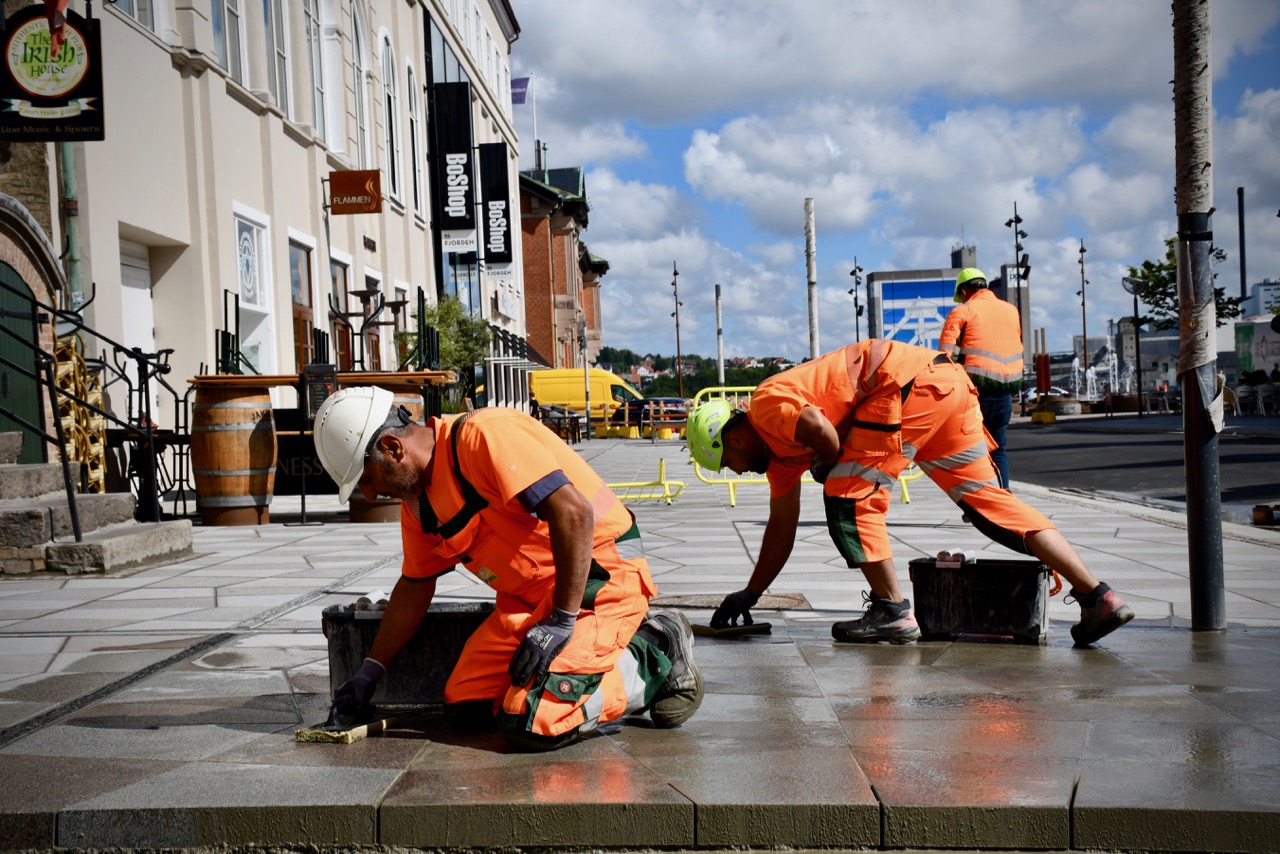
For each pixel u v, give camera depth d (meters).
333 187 19.00
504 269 34.84
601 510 3.40
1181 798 2.77
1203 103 5.01
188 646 4.90
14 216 8.98
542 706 3.19
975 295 8.63
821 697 3.87
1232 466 16.64
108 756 3.26
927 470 4.91
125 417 12.36
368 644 3.71
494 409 3.35
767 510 11.59
